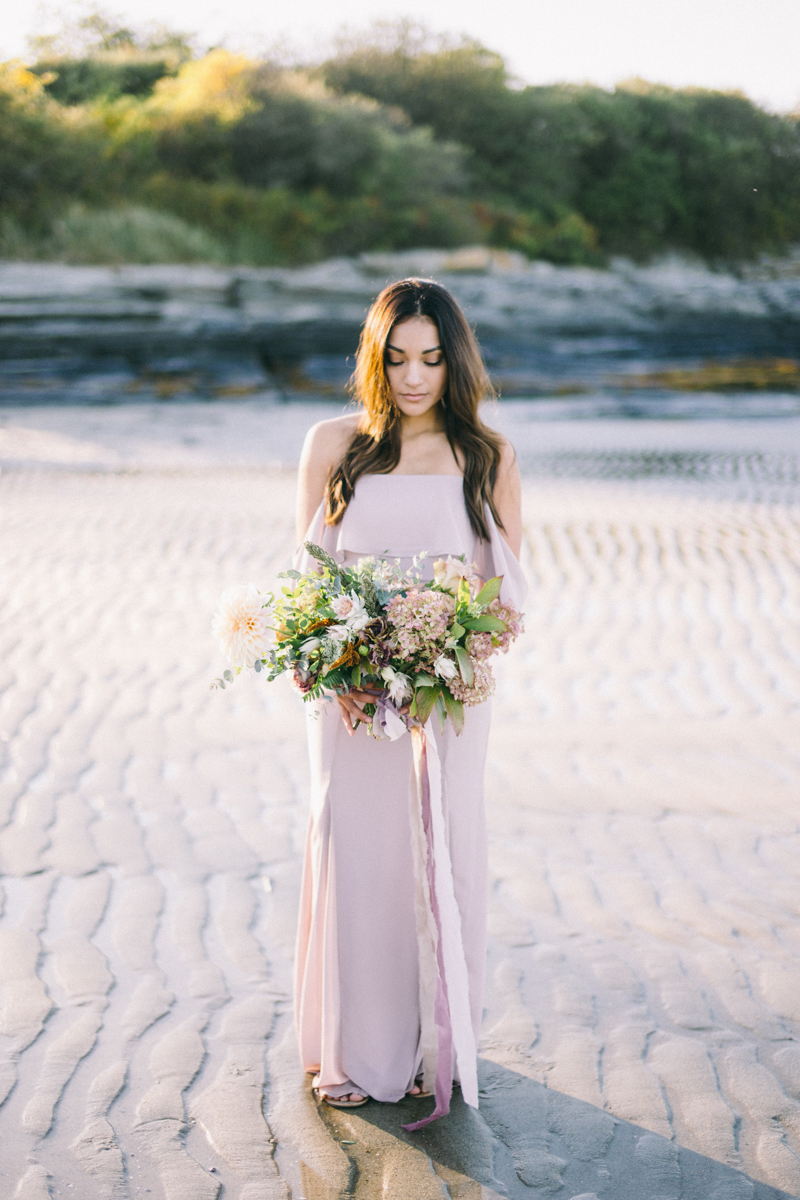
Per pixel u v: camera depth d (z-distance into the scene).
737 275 34.84
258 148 31.30
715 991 3.16
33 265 26.34
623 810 4.50
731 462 15.59
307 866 2.76
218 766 4.95
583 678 6.24
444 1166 2.42
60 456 16.08
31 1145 2.46
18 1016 2.97
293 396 22.81
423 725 2.49
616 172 35.16
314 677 2.46
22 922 3.51
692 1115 2.61
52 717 5.55
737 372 25.95
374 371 2.66
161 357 23.69
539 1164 2.43
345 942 2.63
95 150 29.92
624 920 3.59
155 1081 2.70
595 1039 2.92
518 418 21.41
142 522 10.88
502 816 4.44
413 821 2.55
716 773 4.89
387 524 2.67
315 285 27.39
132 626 7.23
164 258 27.62
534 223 33.25
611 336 27.39
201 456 16.42
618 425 20.66
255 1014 3.01
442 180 32.72
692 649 6.76
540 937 3.48
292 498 12.53
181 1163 2.41
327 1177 2.38
